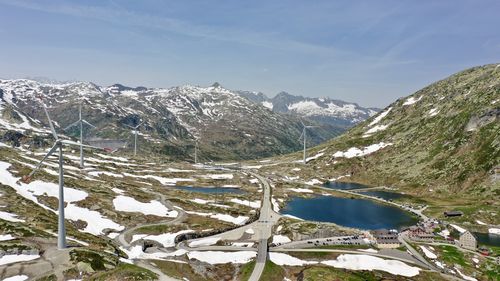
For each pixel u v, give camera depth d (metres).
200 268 142.50
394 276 145.12
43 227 153.25
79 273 118.00
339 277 136.88
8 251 123.25
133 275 121.12
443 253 170.50
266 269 140.62
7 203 179.62
